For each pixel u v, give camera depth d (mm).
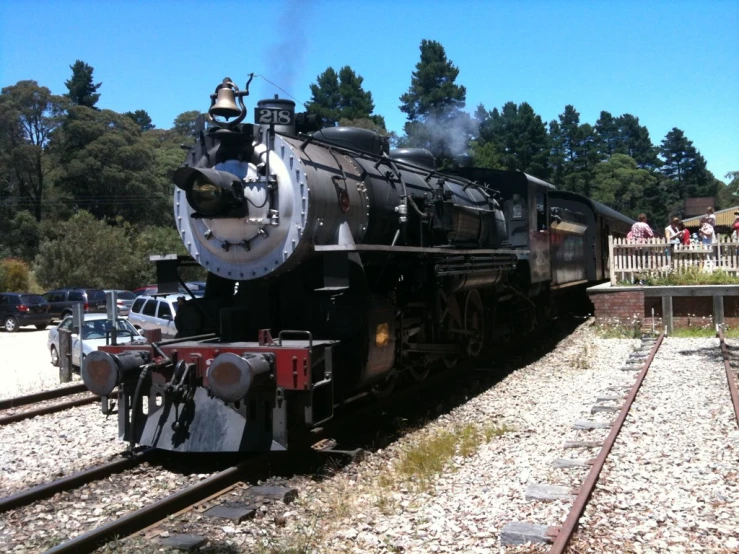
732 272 16359
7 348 20078
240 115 6871
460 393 9492
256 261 6930
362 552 4324
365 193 7875
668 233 17375
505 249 11820
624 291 16234
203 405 6281
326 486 5730
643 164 103562
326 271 6613
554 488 5184
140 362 6336
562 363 12070
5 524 4953
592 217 21156
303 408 6215
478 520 4730
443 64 56844
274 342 6273
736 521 4559
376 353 7043
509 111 67812
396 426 7766
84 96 77312
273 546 4398
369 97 60969
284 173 6723
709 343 13797
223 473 5676
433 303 8984
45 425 8242
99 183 57281
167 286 7777
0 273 41469
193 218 6855
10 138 63469
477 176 13453
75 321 12055
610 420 7566
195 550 4395
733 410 7652
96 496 5551
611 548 4172
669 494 5121
